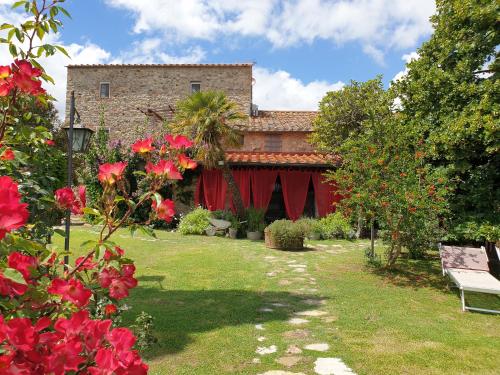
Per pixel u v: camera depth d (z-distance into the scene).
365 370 3.78
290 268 8.93
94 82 21.53
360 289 7.12
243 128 18.12
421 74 9.13
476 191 8.39
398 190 7.63
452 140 7.87
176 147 1.94
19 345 1.08
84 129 6.33
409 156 8.23
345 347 4.35
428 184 7.82
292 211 16.81
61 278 1.62
